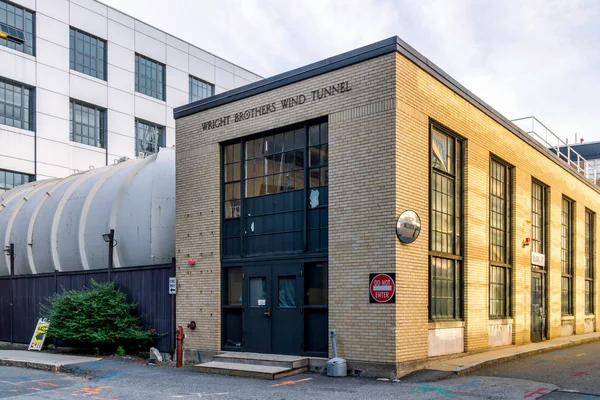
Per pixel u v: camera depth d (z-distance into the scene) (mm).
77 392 10781
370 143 12359
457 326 14203
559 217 22812
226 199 15500
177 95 41438
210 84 45062
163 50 40656
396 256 11750
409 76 12625
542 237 21406
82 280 18719
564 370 12789
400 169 12078
